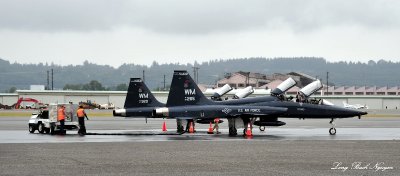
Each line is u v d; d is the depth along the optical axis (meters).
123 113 48.19
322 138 39.78
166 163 24.00
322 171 21.59
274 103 45.66
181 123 44.25
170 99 42.47
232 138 39.81
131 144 33.50
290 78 46.94
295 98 46.12
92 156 26.62
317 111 45.78
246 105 45.38
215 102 43.91
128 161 24.64
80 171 21.52
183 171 21.55
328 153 28.23
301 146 32.38
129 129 52.00
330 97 145.62
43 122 44.97
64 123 44.00
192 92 42.88
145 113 48.16
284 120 81.00
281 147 31.69
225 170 21.84
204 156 26.69
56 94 134.62
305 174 20.83
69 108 44.84
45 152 28.50
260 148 30.98
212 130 46.12
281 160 25.11
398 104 146.62
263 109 42.97
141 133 44.56
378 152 28.73
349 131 49.66
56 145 32.62
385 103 146.75
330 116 45.75
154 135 42.88
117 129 51.94
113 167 22.67
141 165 23.30
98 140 36.97
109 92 136.50
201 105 42.94
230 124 42.88
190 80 42.91
